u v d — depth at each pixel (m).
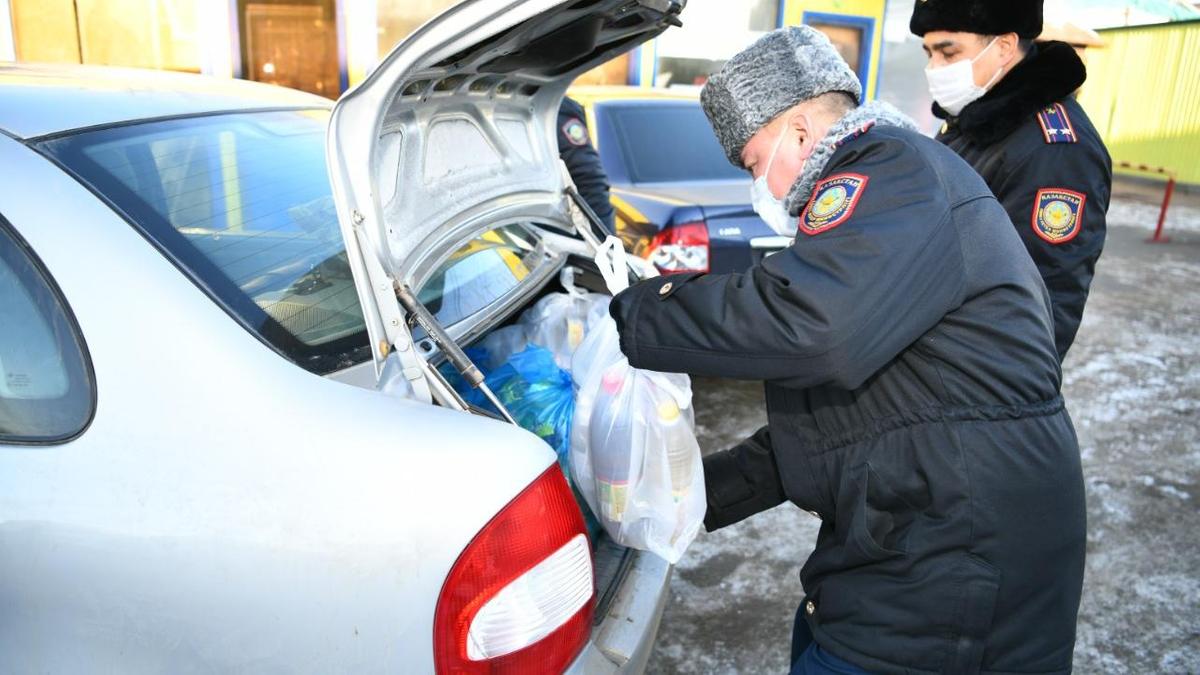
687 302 1.33
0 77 1.81
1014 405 1.30
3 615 1.32
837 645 1.40
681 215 3.93
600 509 1.63
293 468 1.25
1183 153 12.65
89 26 6.82
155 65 6.93
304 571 1.23
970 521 1.29
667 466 1.58
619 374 1.58
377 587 1.22
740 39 8.62
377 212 1.34
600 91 4.96
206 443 1.27
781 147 1.44
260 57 7.11
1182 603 2.83
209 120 1.84
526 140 2.01
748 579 2.91
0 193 1.39
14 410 1.34
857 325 1.21
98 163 1.51
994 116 2.14
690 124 4.80
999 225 1.32
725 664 2.51
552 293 2.21
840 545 1.41
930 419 1.31
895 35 9.13
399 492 1.23
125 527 1.27
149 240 1.39
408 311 1.41
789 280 1.24
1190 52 12.41
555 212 2.06
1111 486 3.61
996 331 1.29
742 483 1.79
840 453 1.38
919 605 1.32
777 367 1.26
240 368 1.30
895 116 1.38
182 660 1.29
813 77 1.40
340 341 1.47
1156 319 6.12
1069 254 2.11
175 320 1.31
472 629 1.22
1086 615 2.76
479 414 1.37
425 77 1.43
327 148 1.29
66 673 1.32
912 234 1.23
